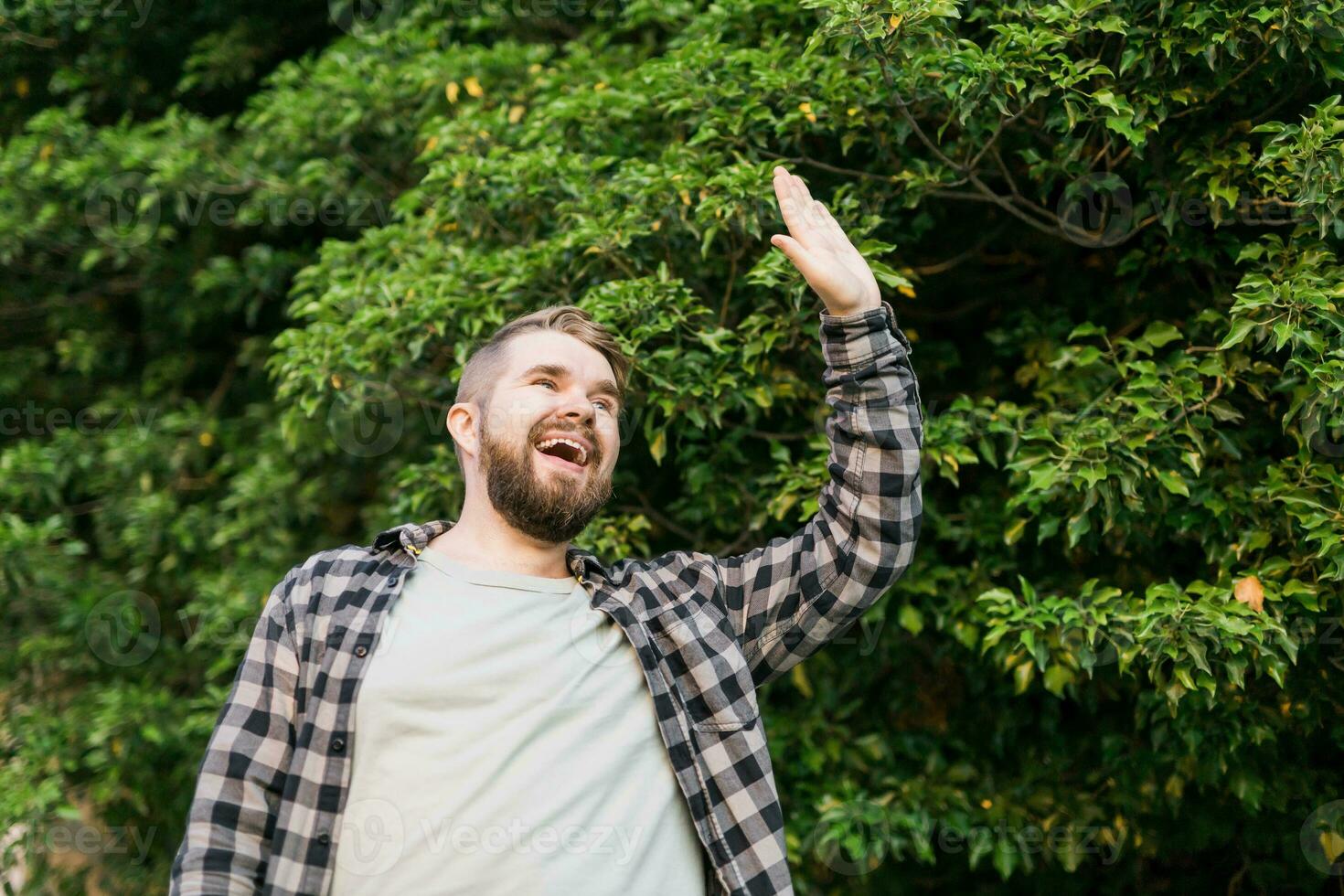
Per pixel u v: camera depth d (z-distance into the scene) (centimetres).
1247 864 276
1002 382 297
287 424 309
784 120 251
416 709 142
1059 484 238
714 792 153
